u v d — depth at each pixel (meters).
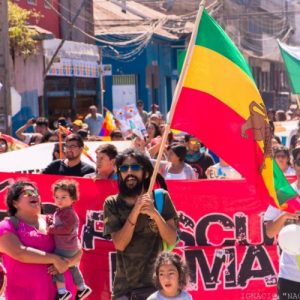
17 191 9.51
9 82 25.81
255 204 11.62
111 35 50.53
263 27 80.25
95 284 11.47
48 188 11.55
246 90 9.73
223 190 11.63
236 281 11.68
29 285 9.45
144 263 9.24
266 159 9.71
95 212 11.47
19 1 36.06
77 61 39.12
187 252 11.64
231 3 66.56
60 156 14.98
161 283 8.53
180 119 9.68
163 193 9.36
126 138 20.17
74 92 39.41
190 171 14.44
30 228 9.48
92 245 11.47
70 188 9.77
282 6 84.75
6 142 17.84
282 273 9.98
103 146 11.95
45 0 37.66
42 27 38.78
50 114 37.59
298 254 9.67
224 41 9.77
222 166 15.54
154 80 55.12
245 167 9.70
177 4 65.50
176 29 57.09
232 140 9.69
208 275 11.66
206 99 9.70
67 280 9.79
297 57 15.33
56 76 37.59
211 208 11.66
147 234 9.23
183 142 16.73
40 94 33.56
